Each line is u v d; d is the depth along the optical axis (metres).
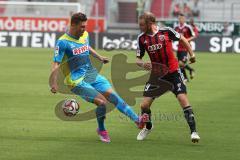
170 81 36.91
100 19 143.12
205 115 49.69
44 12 147.38
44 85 68.62
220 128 43.59
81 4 158.12
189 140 38.69
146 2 155.25
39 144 36.69
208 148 36.28
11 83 70.19
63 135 39.78
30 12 147.88
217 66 99.31
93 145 36.66
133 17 153.88
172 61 36.78
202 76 83.75
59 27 137.38
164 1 156.88
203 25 136.00
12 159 32.62
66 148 35.66
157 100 57.94
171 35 36.62
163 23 136.38
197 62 106.31
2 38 136.00
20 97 58.62
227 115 49.78
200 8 153.75
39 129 41.81
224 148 36.31
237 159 33.44
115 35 132.12
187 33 80.56
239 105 55.78
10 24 137.62
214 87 70.44
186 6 151.38
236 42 130.12
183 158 33.47
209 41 130.75
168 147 36.38
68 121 45.28
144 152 34.88
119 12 154.50
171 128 42.97
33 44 135.25
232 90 67.62
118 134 40.50
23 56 110.38
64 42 36.72
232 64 103.38
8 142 37.12
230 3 154.12
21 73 81.50
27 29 137.38
